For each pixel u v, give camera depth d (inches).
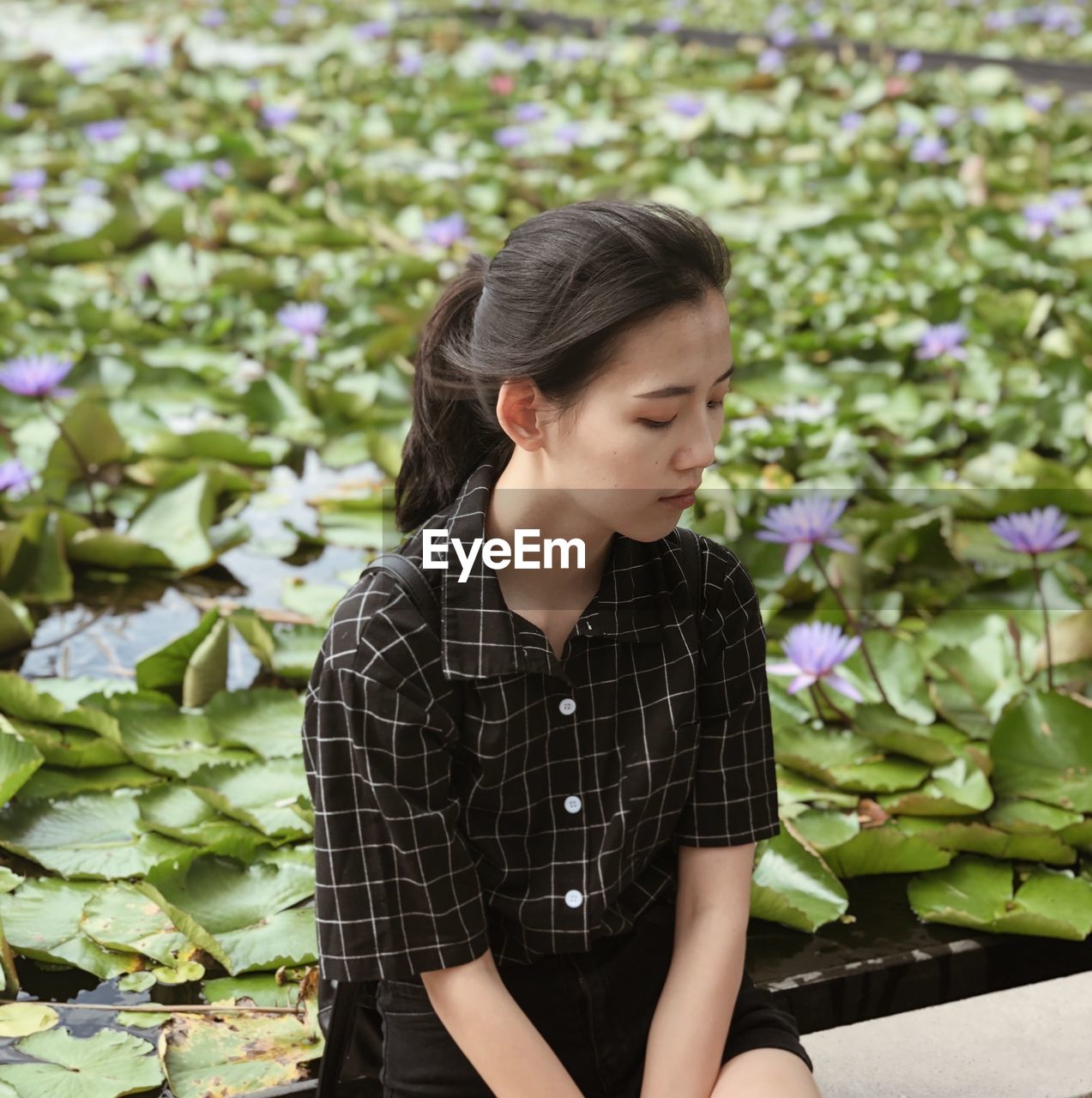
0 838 69.1
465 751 46.3
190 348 143.3
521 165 230.2
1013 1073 54.2
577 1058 48.3
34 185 192.9
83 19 389.1
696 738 48.8
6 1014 58.8
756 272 169.8
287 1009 60.3
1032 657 86.2
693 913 49.7
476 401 47.5
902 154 226.5
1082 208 196.5
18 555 96.6
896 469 119.3
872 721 78.8
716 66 310.3
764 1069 45.9
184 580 102.2
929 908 67.1
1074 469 117.6
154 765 75.2
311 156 221.8
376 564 46.5
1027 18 362.9
